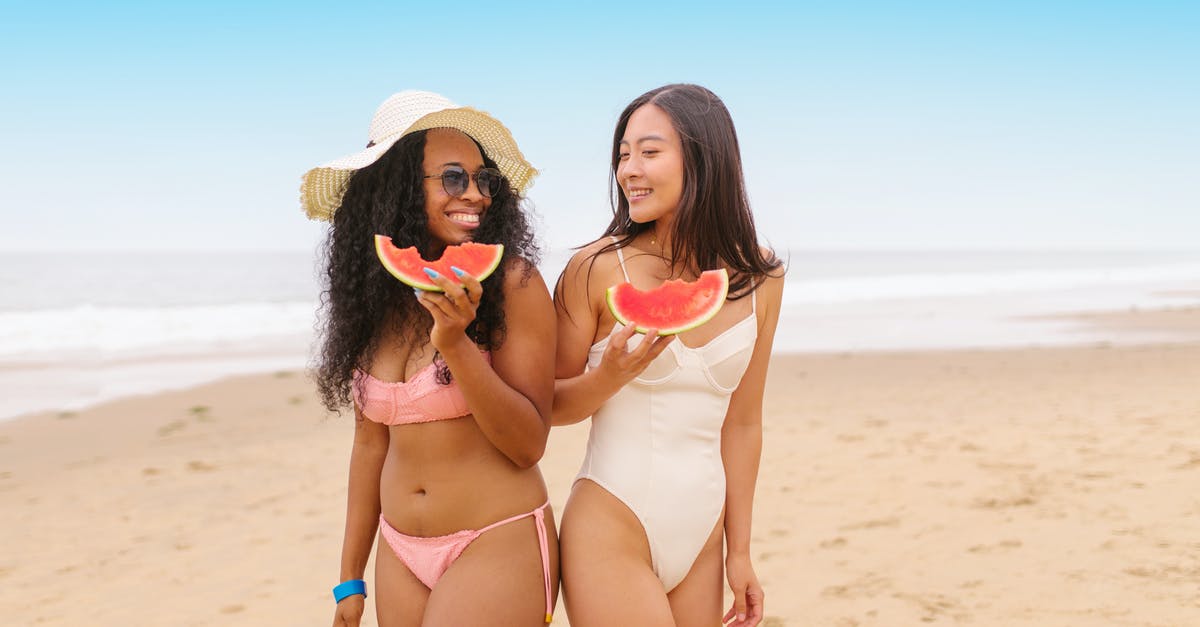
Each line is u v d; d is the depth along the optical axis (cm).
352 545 280
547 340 249
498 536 247
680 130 264
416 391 245
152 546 614
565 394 256
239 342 1972
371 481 278
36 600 519
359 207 259
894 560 525
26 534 644
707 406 271
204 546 612
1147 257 11050
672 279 272
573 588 259
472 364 222
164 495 740
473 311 213
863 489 680
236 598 517
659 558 265
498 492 249
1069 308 2683
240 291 3866
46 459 868
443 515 248
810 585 493
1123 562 489
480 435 249
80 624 483
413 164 254
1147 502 593
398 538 256
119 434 978
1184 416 870
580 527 263
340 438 952
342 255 260
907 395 1105
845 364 1407
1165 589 448
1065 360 1391
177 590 532
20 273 5022
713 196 268
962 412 973
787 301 3152
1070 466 702
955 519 592
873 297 3347
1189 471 659
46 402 1182
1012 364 1362
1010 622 425
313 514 684
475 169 256
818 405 1055
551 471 777
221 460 855
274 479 788
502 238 259
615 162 284
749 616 287
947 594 467
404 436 252
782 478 724
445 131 256
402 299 252
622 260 270
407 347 254
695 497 268
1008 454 759
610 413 270
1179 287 4000
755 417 295
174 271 5503
